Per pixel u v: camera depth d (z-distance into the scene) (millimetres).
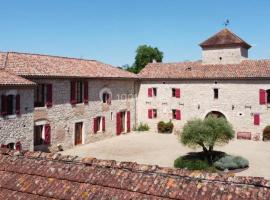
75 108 27094
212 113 32656
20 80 20781
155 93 35375
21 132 20844
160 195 5086
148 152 25469
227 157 21219
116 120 32500
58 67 26766
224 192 4832
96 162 6035
